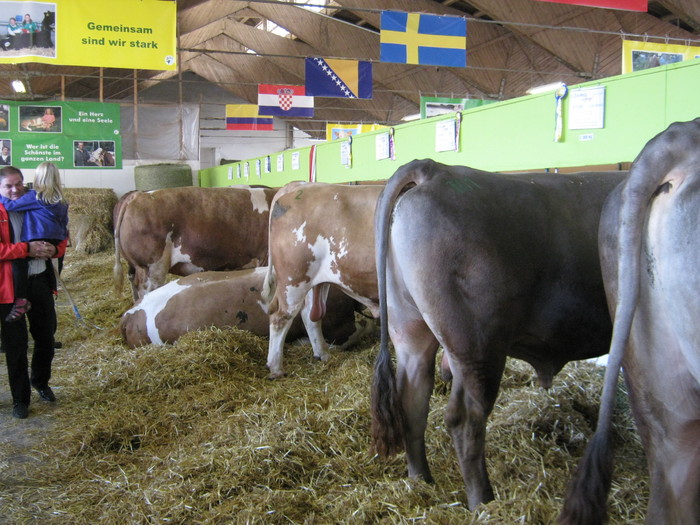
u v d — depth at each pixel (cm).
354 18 1992
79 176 1867
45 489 280
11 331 364
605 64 1647
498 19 1498
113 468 302
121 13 752
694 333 131
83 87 2108
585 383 323
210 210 590
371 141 590
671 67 292
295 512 243
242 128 1866
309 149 793
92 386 419
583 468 151
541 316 223
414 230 215
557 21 1529
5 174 369
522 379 357
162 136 1898
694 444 151
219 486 262
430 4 1633
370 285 381
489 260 209
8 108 1302
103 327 607
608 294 162
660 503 154
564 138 352
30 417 371
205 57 2386
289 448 289
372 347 462
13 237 365
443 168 226
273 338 423
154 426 345
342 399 347
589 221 225
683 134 139
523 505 214
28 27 732
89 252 1330
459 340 214
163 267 579
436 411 321
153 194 580
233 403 369
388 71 2077
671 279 134
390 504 234
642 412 155
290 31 1858
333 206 388
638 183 140
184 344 447
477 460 227
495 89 1934
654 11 1466
